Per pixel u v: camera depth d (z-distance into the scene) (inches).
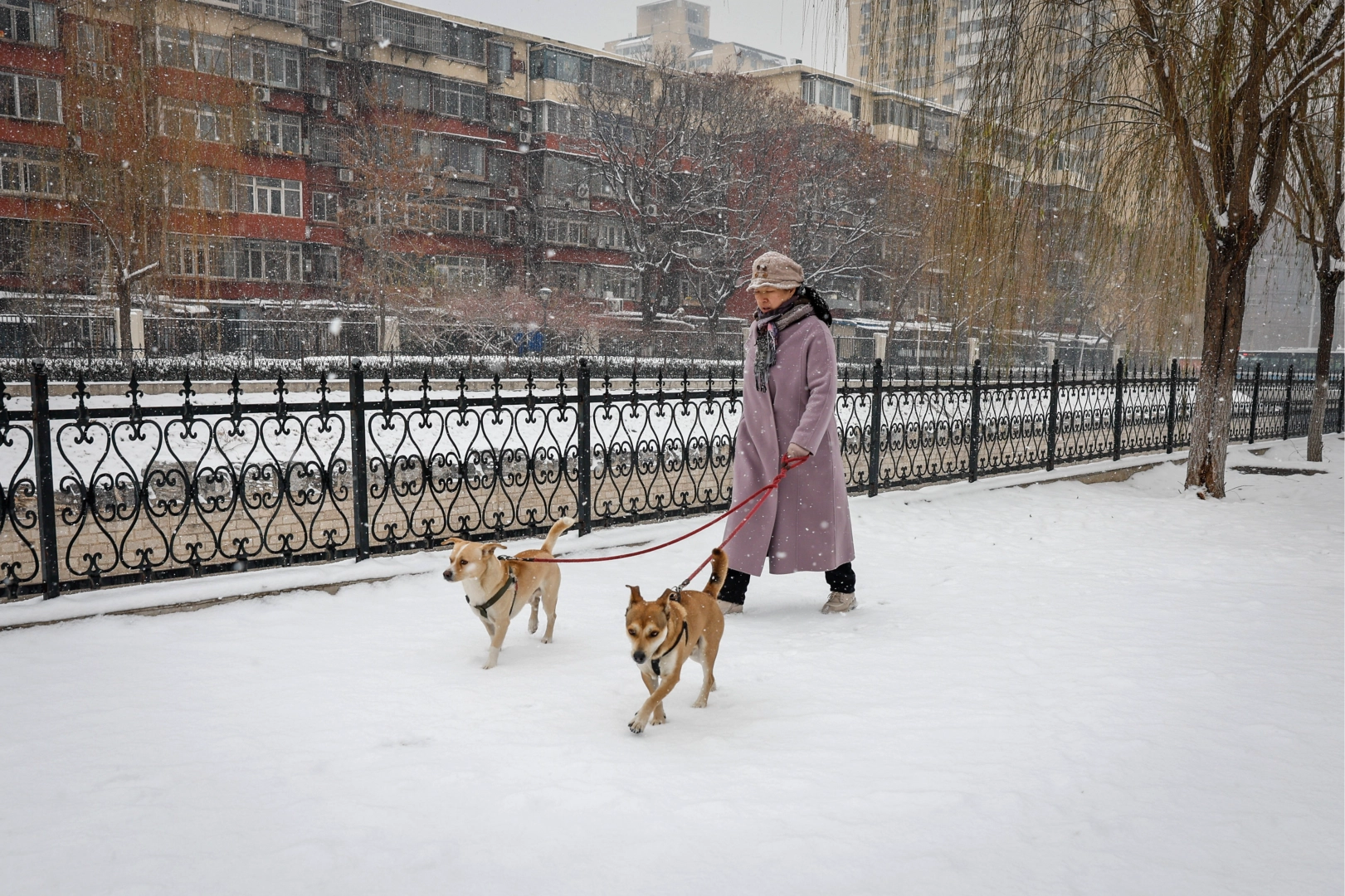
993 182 416.2
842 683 166.7
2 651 177.3
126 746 135.4
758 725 145.6
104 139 881.5
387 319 1131.9
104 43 891.4
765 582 258.5
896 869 101.1
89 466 440.1
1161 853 105.0
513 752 133.3
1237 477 510.9
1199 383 439.5
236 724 144.3
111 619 197.2
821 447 217.2
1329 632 199.6
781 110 1652.3
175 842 107.3
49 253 1039.6
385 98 1566.2
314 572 227.8
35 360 720.3
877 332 1576.0
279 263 1470.2
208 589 210.4
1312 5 362.3
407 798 118.4
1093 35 397.4
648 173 1606.8
